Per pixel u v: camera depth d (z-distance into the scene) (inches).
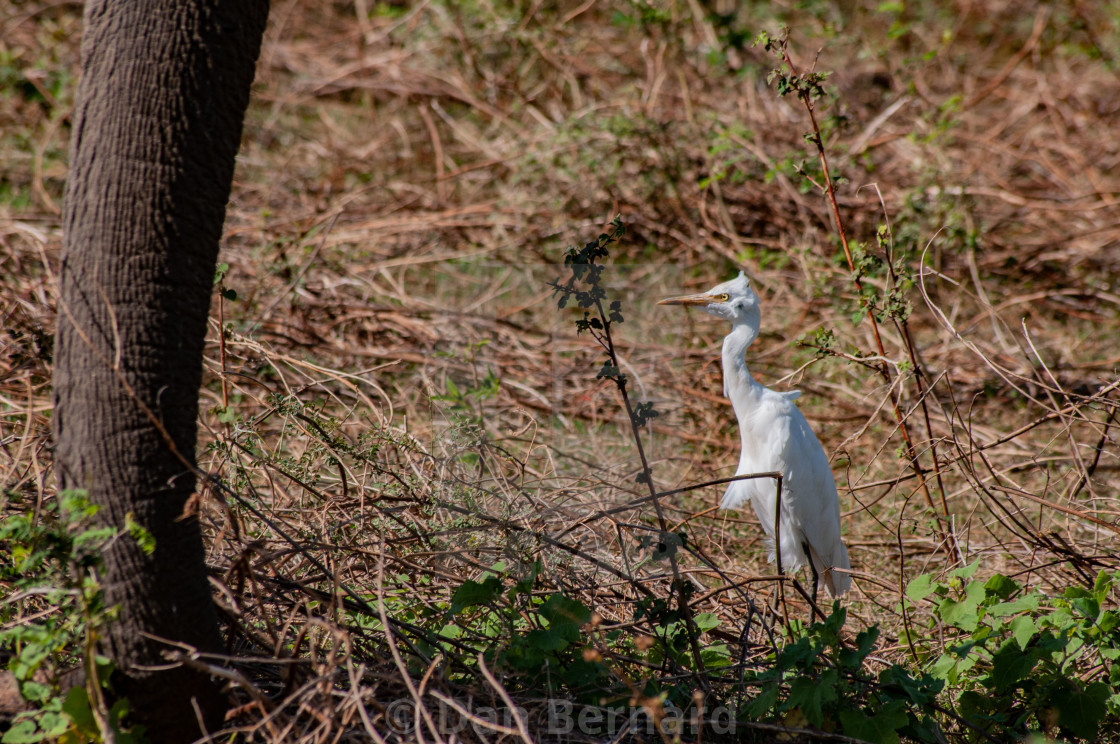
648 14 754.2
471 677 285.7
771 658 312.3
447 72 924.6
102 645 237.6
